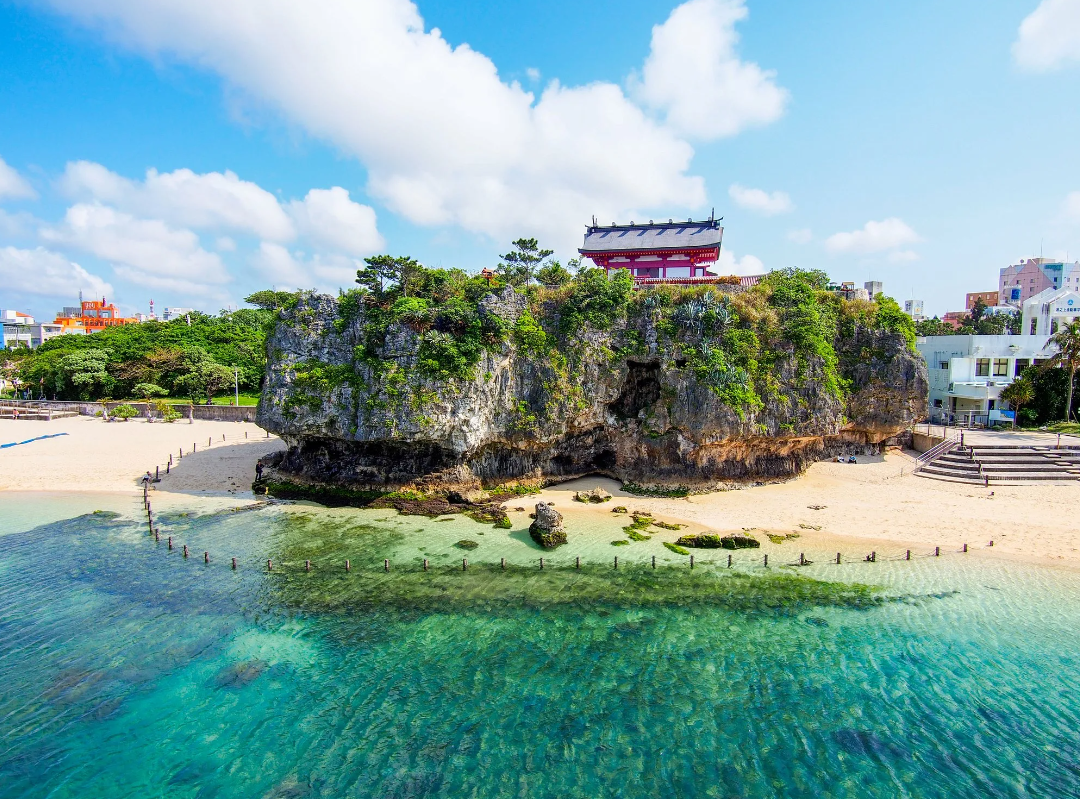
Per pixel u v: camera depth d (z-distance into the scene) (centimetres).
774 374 4400
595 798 1566
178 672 2111
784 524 3569
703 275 6362
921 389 4897
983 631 2361
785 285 4903
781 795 1580
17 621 2445
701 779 1634
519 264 5328
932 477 4469
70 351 9538
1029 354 6656
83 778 1628
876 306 5125
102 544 3300
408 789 1594
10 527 3581
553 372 4225
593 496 4103
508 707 1936
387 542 3322
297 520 3719
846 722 1867
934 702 1955
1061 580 2758
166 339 10131
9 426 7169
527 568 2962
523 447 4325
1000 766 1681
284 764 1686
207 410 7856
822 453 4988
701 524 3600
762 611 2539
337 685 2045
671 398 4269
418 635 2362
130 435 6562
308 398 4091
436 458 4134
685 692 2011
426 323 4053
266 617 2497
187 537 3409
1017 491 4066
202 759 1703
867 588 2730
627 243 6212
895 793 1584
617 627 2422
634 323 4462
